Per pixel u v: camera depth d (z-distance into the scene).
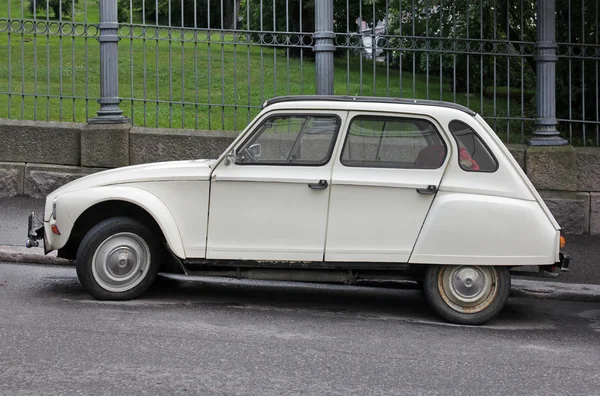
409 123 7.52
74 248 8.17
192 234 7.56
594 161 11.13
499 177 7.49
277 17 16.73
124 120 11.70
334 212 7.47
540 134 11.35
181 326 6.89
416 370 5.99
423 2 13.05
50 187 11.56
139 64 18.83
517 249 7.40
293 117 7.55
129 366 5.78
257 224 7.52
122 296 7.68
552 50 11.38
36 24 11.61
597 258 10.02
